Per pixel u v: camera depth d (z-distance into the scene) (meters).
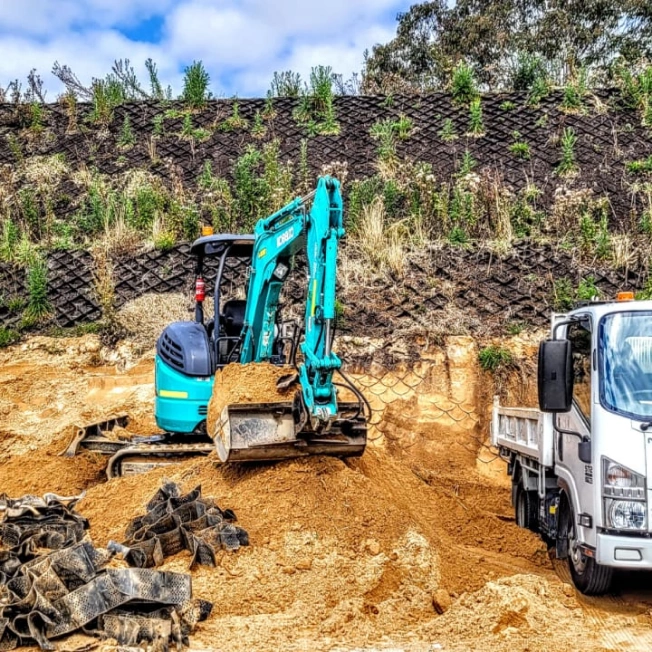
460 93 20.05
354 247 15.60
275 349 9.66
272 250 8.63
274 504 7.27
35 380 13.57
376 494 7.53
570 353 6.59
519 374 13.01
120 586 5.66
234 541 6.74
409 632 5.86
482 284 14.58
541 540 8.53
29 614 5.41
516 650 5.48
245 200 16.58
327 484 7.45
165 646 5.23
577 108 19.30
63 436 11.45
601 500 6.18
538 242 15.41
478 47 28.06
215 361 9.53
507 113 19.50
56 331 14.38
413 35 29.14
